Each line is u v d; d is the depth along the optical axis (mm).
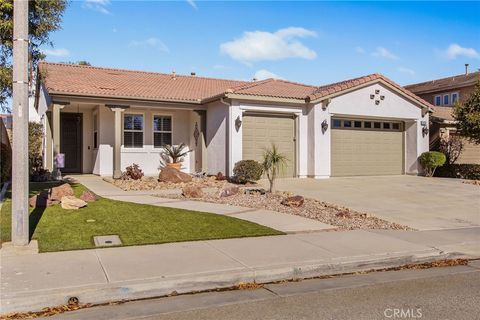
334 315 5172
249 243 8383
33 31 10969
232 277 6469
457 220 11500
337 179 19469
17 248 7543
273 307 5480
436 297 5867
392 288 6309
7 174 16703
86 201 11875
